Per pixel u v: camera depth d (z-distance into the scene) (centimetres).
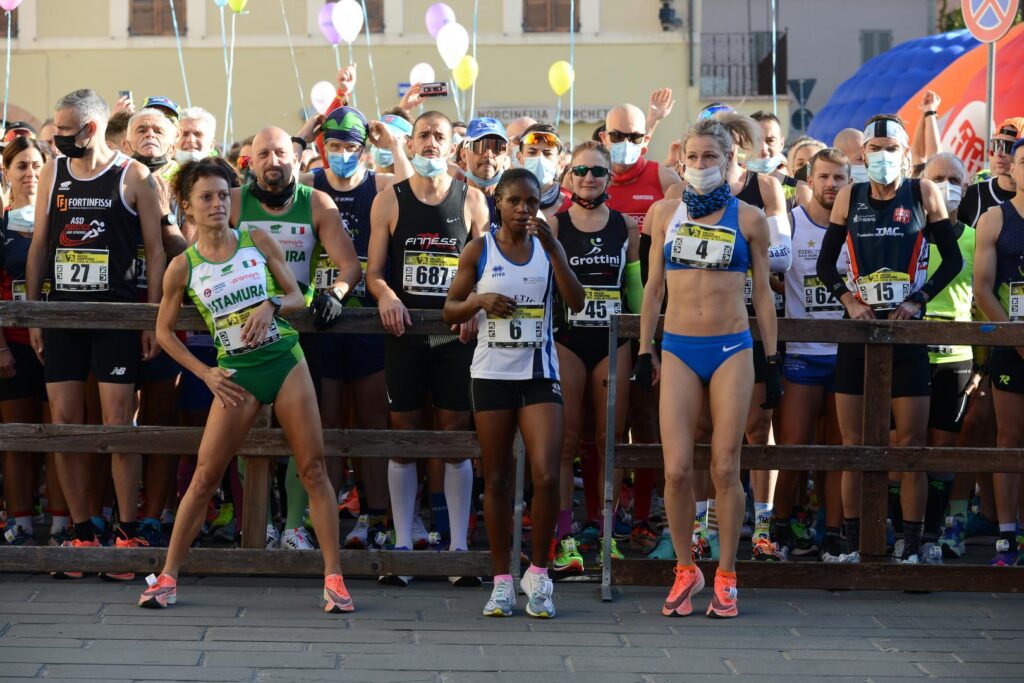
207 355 884
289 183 788
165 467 829
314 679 585
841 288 811
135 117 886
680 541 714
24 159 883
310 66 3081
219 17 3072
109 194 788
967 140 1977
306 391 701
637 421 922
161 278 804
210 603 713
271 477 834
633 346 877
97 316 749
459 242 802
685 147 712
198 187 686
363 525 879
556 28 3103
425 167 789
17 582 751
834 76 4359
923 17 4334
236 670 595
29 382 874
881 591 779
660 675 602
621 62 3114
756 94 3441
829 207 883
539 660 621
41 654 611
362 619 688
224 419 690
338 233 797
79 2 3072
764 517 859
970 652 649
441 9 1591
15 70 3080
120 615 683
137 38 3070
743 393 708
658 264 735
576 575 796
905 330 766
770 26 4338
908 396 800
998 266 846
